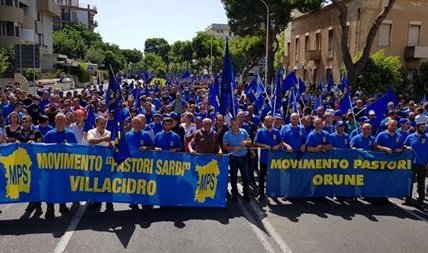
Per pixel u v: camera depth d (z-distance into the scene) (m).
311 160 8.79
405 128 9.64
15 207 8.15
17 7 48.00
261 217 7.87
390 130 8.90
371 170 8.87
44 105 14.87
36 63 18.88
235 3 39.84
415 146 8.88
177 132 10.36
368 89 28.28
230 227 7.30
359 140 9.10
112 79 7.74
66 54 73.50
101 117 8.23
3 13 45.97
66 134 7.91
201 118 10.66
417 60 33.84
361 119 12.90
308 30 46.47
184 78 41.69
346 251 6.41
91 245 6.41
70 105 12.84
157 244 6.50
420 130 8.88
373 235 7.09
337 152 8.82
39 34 59.81
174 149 8.40
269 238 6.85
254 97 17.78
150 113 12.50
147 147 8.13
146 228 7.15
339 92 20.62
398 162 8.89
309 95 22.47
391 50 34.28
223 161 8.04
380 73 28.28
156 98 18.20
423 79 31.61
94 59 80.81
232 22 41.84
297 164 8.78
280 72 11.80
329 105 18.16
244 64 61.75
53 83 43.47
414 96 31.27
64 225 7.22
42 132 9.14
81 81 60.38
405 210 8.55
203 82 43.59
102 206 8.25
